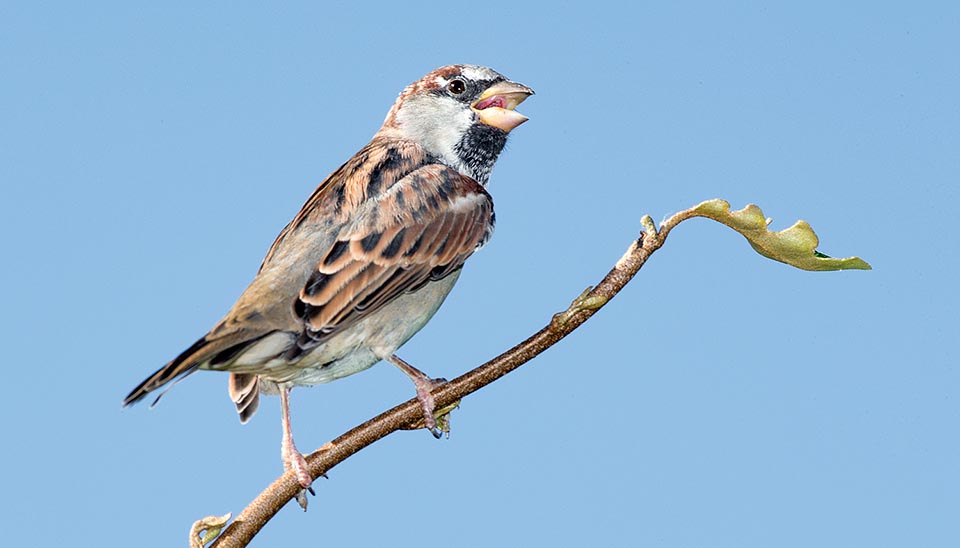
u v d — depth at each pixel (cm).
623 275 731
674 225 739
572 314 742
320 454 752
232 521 699
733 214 723
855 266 735
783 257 736
